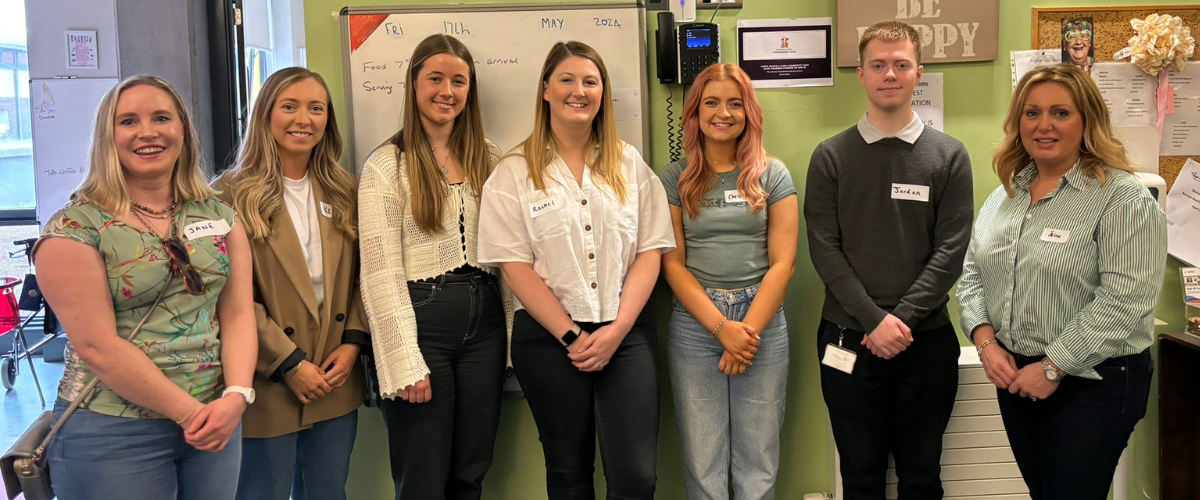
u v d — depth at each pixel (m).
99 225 1.50
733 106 2.12
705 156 2.21
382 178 1.98
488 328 2.05
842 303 2.10
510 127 2.38
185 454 1.64
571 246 1.94
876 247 2.09
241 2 2.91
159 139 1.56
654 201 2.08
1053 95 1.82
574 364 1.98
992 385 2.30
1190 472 2.47
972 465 2.33
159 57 2.80
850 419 2.17
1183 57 2.41
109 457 1.52
